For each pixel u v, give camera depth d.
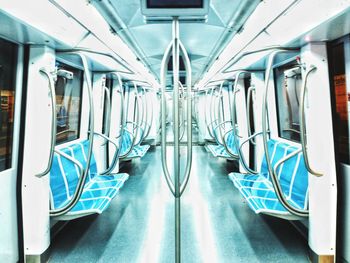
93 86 3.29
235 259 1.99
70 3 1.59
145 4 1.24
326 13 1.41
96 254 2.06
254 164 3.77
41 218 1.89
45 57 1.86
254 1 1.61
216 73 4.14
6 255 1.76
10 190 1.81
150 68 4.33
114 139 3.84
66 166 2.49
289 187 2.40
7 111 1.82
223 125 5.18
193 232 2.42
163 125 1.38
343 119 1.83
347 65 1.74
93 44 2.26
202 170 4.90
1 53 1.76
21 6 1.34
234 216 2.79
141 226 2.55
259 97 3.22
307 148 1.91
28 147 1.87
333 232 1.83
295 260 1.96
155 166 5.28
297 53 2.09
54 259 1.99
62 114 2.73
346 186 1.80
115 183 2.84
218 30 2.27
